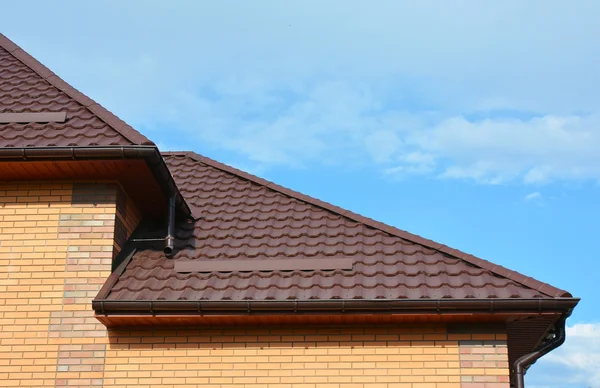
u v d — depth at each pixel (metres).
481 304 8.45
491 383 8.54
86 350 8.84
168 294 8.84
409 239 9.80
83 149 8.98
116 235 9.45
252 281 9.01
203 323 8.89
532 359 8.97
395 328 8.82
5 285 9.08
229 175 12.19
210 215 10.73
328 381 8.68
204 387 8.70
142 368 8.79
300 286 8.89
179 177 12.19
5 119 9.73
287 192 11.34
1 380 8.70
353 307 8.52
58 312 8.96
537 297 8.49
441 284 8.83
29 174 9.41
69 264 9.17
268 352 8.81
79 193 9.48
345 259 9.31
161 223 10.45
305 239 9.95
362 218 10.39
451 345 8.71
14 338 8.86
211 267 9.32
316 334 8.86
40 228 9.33
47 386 8.68
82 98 10.21
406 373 8.65
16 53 11.39
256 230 10.25
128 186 9.74
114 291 8.89
